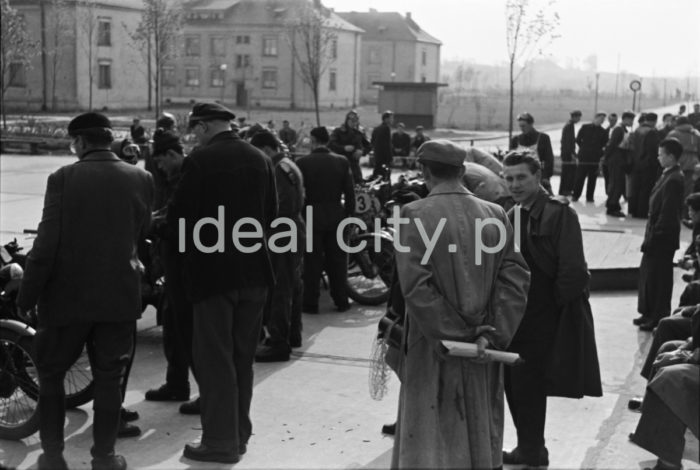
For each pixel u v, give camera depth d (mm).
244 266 5059
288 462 5098
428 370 3961
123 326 4836
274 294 7090
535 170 4824
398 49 97812
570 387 4832
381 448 5328
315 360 7184
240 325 5152
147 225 4996
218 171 4996
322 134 8672
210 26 77938
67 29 64000
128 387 6434
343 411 5977
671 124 18828
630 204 16188
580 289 4723
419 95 50125
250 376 5242
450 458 3891
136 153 7211
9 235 12312
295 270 7266
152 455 5168
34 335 5355
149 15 53781
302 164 8562
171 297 5781
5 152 31484
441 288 3953
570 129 19172
